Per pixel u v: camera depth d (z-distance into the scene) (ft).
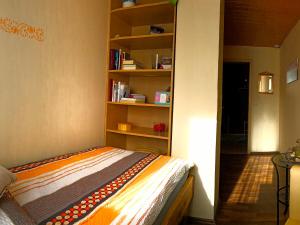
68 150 7.03
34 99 5.82
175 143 7.41
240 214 7.81
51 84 6.29
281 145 16.66
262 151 17.52
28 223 2.73
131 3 8.00
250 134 17.46
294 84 13.73
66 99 6.84
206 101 7.10
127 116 9.73
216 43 7.00
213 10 7.01
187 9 7.23
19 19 5.30
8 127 5.22
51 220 3.11
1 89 5.02
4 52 5.03
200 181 7.20
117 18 8.73
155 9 7.81
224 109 24.40
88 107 7.77
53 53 6.29
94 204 3.64
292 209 5.07
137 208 3.61
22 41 5.41
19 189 4.00
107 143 8.58
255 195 9.43
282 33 14.84
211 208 7.10
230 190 9.94
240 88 23.94
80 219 3.18
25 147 5.66
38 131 5.98
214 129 7.05
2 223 2.50
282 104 16.47
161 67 7.90
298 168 5.13
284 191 9.77
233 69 23.93
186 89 7.28
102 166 5.69
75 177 4.80
